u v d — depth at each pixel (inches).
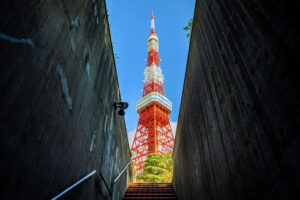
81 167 102.1
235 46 79.8
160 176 934.4
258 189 62.1
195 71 152.5
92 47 116.3
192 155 168.6
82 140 102.2
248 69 68.7
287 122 47.9
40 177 62.7
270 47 55.4
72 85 87.4
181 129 229.8
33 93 57.6
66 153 82.8
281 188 50.4
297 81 44.3
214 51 107.5
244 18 72.1
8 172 47.1
